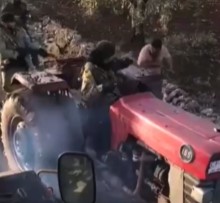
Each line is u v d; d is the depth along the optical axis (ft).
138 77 18.85
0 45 21.20
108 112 18.11
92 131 18.52
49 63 20.92
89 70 18.33
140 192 16.60
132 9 40.37
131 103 17.34
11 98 20.12
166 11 40.34
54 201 13.26
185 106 18.12
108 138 18.12
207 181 14.24
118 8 43.68
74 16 46.34
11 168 20.76
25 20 22.62
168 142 15.19
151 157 16.15
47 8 47.42
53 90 18.97
